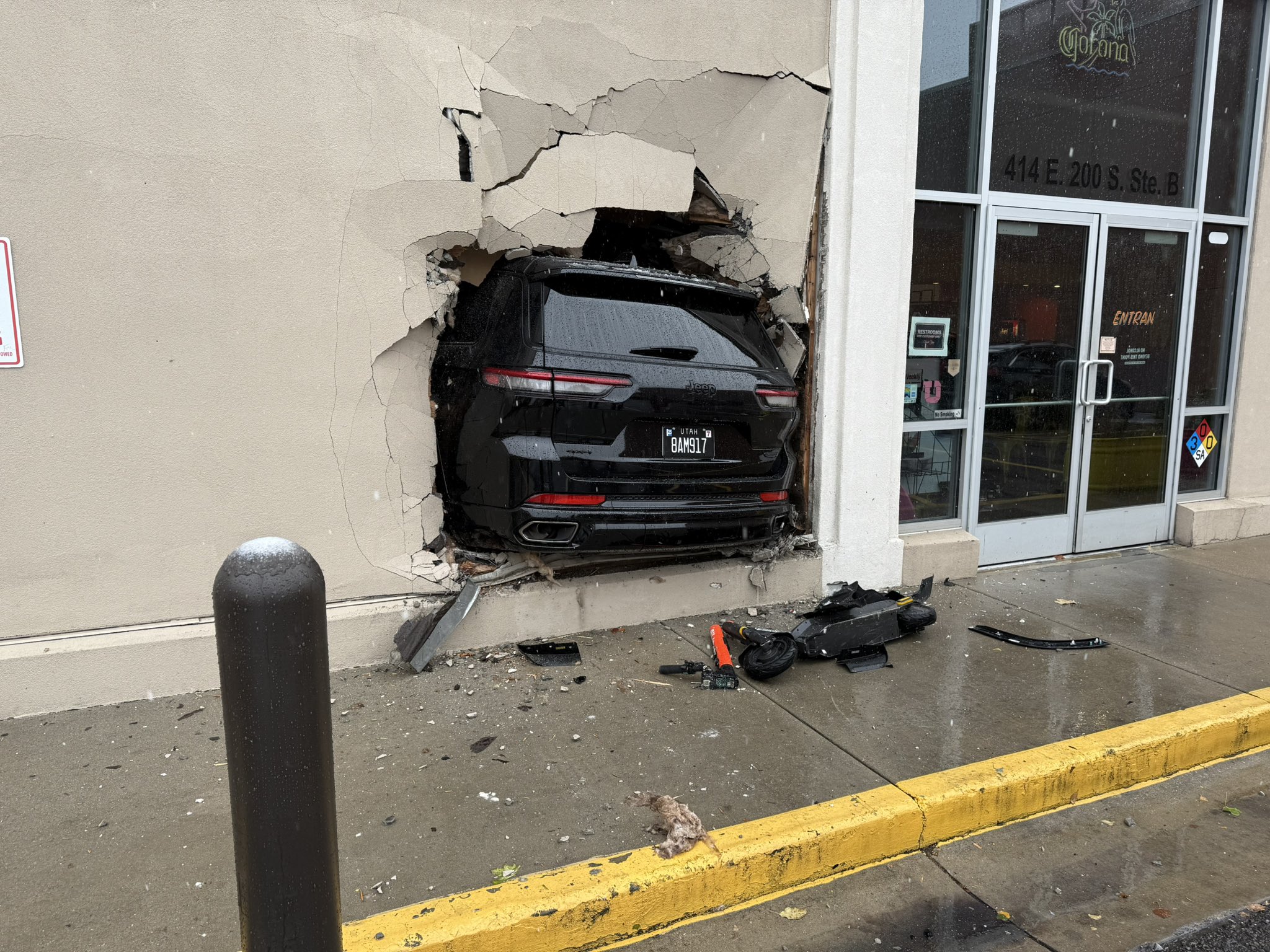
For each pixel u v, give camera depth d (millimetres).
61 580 3863
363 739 3678
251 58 3859
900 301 5520
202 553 4074
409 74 4141
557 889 2705
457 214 4297
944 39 5816
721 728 3861
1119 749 3721
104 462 3852
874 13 5168
